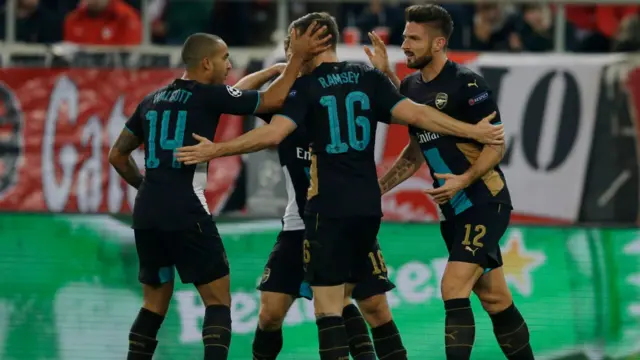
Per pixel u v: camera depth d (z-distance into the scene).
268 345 24.09
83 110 30.56
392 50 30.42
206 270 22.20
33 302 26.73
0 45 30.78
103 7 33.78
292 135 23.33
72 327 26.61
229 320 22.53
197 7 35.75
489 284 23.17
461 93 22.22
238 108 21.84
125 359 26.41
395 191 29.62
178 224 21.77
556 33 31.86
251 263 26.89
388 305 25.36
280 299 23.61
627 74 29.88
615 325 26.56
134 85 30.55
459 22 34.53
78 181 30.45
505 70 30.03
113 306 26.69
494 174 22.53
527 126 30.02
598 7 35.34
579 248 26.89
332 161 21.48
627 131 29.88
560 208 29.98
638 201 29.83
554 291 26.69
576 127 29.97
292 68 21.86
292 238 23.62
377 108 21.94
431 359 26.36
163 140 21.89
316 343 26.34
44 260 26.95
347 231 21.47
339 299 21.84
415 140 23.53
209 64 22.23
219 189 29.89
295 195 23.58
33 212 27.22
